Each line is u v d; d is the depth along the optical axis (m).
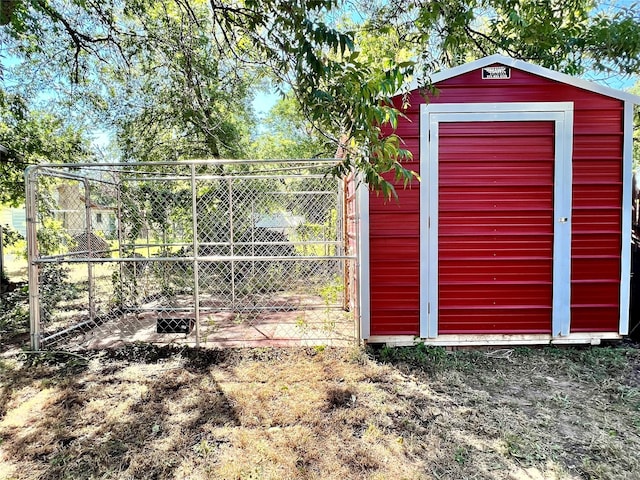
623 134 3.42
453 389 2.76
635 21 5.20
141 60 5.42
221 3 2.71
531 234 3.49
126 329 4.15
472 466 1.93
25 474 1.92
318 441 2.15
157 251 6.89
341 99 1.88
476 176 3.47
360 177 3.43
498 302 3.52
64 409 2.52
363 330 3.54
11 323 4.45
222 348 3.53
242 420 2.37
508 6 3.85
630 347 3.55
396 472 1.89
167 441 2.17
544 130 3.44
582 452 2.04
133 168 7.68
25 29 4.82
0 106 6.34
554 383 2.86
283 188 6.12
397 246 3.51
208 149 9.00
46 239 4.74
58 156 7.63
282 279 5.75
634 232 4.02
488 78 3.41
